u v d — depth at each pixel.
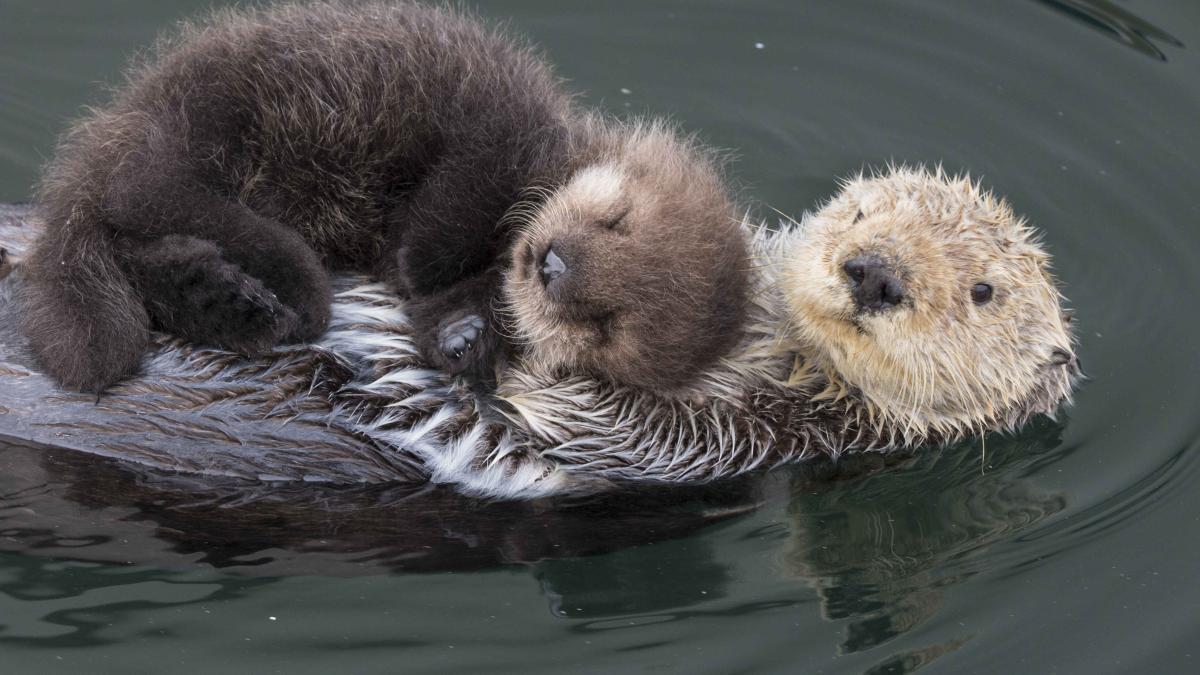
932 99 24.59
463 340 14.73
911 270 15.36
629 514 16.45
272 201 15.55
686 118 24.06
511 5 26.36
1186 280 21.08
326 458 15.45
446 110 15.33
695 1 26.56
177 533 15.16
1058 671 14.49
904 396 16.64
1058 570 16.11
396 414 15.59
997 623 15.24
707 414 16.62
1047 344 16.94
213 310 14.26
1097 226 21.91
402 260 15.18
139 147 14.55
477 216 14.97
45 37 24.50
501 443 16.03
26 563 14.97
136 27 24.81
